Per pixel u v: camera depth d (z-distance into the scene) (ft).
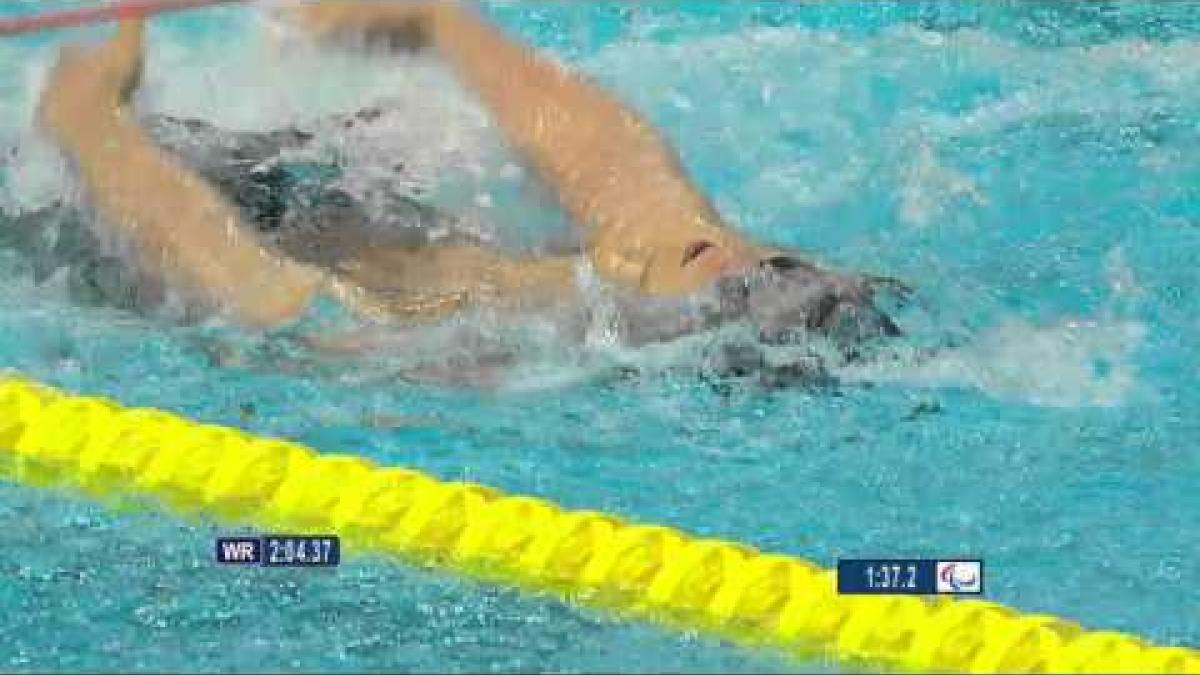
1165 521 56.59
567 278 63.05
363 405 61.41
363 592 52.49
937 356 63.62
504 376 62.13
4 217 67.46
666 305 61.57
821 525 56.08
